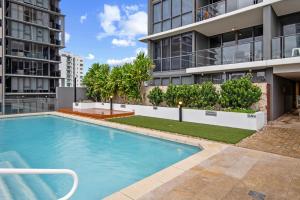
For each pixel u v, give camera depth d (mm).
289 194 4480
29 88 38750
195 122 13664
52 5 42438
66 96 23656
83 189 5875
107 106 21656
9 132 13477
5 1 35562
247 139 9172
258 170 5766
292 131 10523
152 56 21562
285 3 13227
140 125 12820
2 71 34688
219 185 4902
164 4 20719
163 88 17828
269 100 13477
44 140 11477
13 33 36562
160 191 4664
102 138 11656
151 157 8508
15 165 7867
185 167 6051
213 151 7527
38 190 5797
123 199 4359
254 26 17141
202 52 18922
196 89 14922
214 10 17250
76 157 8703
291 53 12727
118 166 7664
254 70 15367
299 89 22094
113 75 20906
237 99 12914
